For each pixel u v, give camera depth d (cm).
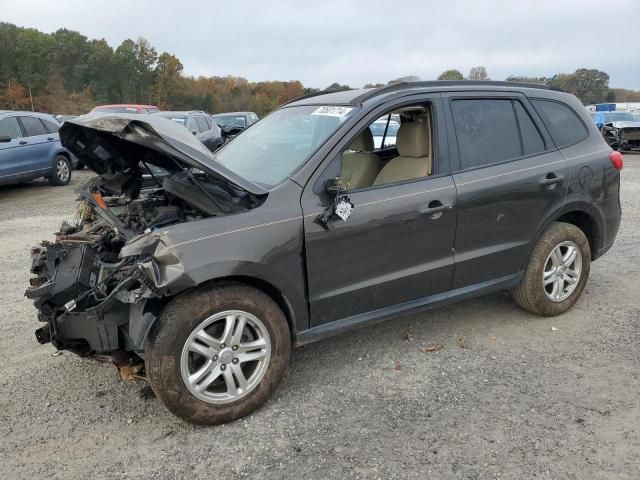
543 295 438
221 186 327
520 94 426
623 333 421
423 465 274
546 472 267
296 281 324
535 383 351
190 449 293
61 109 7606
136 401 339
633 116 2288
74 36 8219
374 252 348
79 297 290
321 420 316
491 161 399
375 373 369
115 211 382
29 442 299
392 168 416
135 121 294
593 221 460
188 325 292
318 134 362
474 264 396
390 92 374
